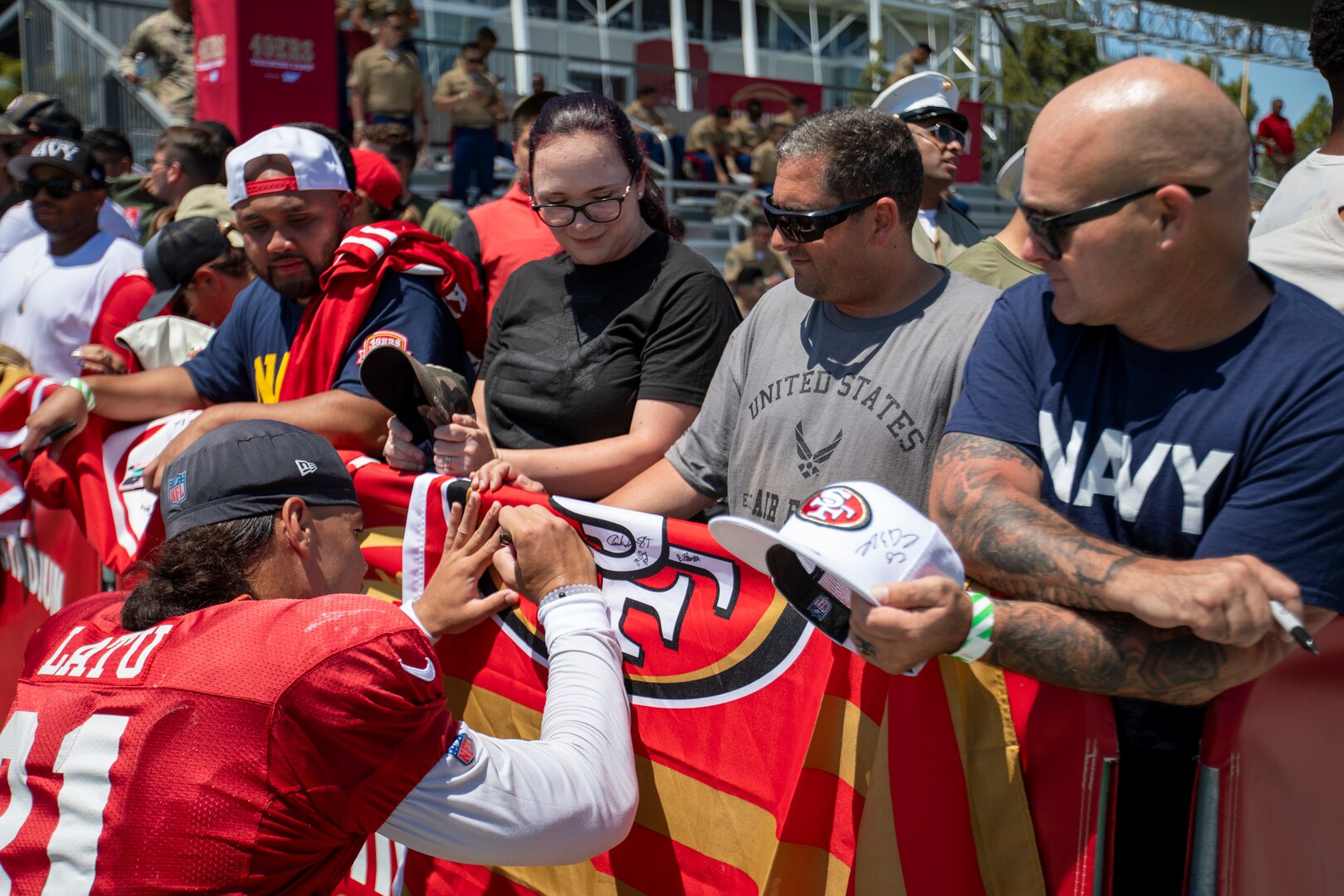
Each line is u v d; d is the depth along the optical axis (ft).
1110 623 4.34
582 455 7.94
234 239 13.83
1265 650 4.28
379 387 7.77
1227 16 27.09
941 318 6.44
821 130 6.33
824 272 6.46
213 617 5.26
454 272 9.77
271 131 9.43
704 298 8.18
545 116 8.20
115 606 5.92
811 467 6.59
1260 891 4.75
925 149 12.41
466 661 7.42
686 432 7.60
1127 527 4.69
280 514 5.73
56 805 5.06
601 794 5.59
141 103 31.99
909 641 4.27
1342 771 5.09
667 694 6.56
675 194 42.60
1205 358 4.57
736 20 74.79
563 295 8.67
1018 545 4.51
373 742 5.01
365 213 13.08
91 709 5.11
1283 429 4.36
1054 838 4.97
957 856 5.23
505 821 5.24
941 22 81.51
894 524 4.40
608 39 70.23
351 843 5.31
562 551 6.45
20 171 14.37
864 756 5.68
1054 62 59.67
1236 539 4.31
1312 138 56.59
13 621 11.42
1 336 15.34
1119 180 4.29
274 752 4.91
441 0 64.03
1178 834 4.95
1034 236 4.61
